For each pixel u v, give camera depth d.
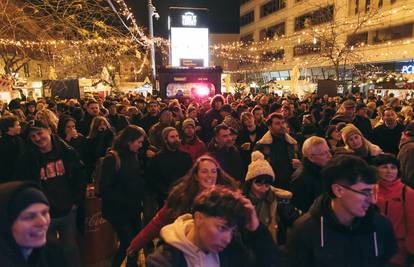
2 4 9.52
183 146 5.55
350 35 34.06
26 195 1.79
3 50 12.41
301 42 40.62
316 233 2.03
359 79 28.44
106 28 12.52
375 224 2.02
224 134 4.76
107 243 4.52
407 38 30.17
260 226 2.13
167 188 4.63
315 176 3.45
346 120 7.07
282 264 2.09
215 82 14.92
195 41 20.39
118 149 4.20
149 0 18.80
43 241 1.84
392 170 3.03
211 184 2.80
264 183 2.98
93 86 24.00
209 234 1.68
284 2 49.16
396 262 2.99
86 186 4.21
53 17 10.05
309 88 36.12
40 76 22.20
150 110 8.88
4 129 5.16
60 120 6.35
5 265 1.73
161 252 1.87
